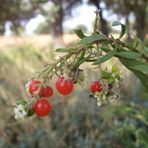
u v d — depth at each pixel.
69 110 4.70
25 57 6.72
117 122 4.46
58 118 4.71
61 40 13.76
